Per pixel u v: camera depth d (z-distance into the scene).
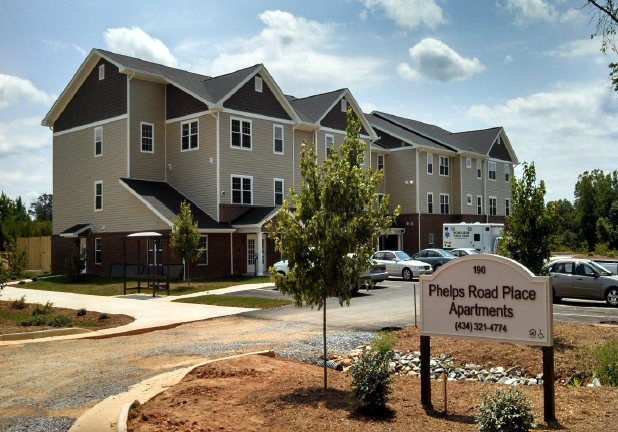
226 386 8.12
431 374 9.75
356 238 8.12
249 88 33.34
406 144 47.47
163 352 11.92
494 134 55.28
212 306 20.22
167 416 6.68
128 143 32.50
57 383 9.20
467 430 6.03
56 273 38.09
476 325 6.95
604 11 11.95
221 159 31.48
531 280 6.62
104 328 15.56
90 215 35.19
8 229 46.78
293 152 35.91
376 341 11.61
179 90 33.44
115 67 33.62
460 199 50.31
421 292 7.35
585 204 72.44
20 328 15.06
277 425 6.30
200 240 30.09
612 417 6.35
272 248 33.41
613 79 12.07
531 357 10.18
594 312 17.44
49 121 38.19
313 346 12.25
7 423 7.11
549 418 6.35
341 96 39.19
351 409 6.84
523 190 12.41
